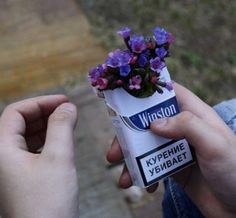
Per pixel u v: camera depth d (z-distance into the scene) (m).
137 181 0.40
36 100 0.42
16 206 0.35
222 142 0.38
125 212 0.82
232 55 1.38
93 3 1.43
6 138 0.39
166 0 1.53
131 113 0.38
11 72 1.19
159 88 0.38
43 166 0.36
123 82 0.37
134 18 1.41
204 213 0.43
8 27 1.34
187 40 1.38
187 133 0.38
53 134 0.37
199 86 1.20
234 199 0.40
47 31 1.31
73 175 0.36
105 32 1.31
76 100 1.07
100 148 0.93
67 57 1.22
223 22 1.51
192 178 0.43
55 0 1.42
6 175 0.36
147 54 0.37
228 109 0.48
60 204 0.34
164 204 0.51
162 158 0.39
